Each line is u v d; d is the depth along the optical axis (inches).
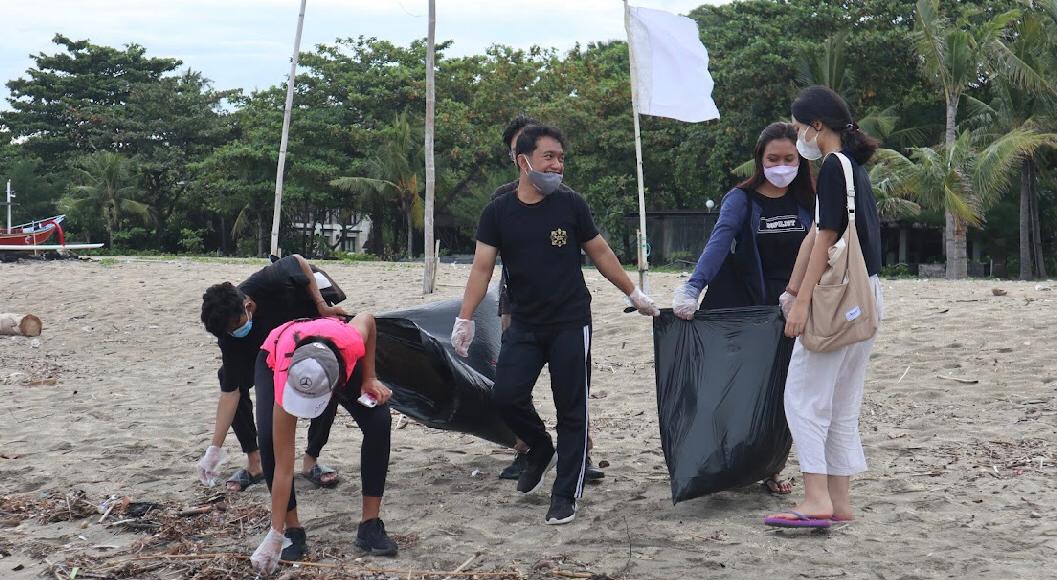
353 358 155.2
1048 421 248.1
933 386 293.6
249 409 203.6
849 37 1293.1
